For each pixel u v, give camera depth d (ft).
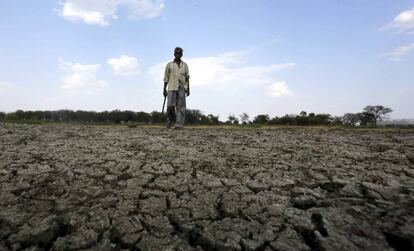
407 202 8.76
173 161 12.80
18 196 9.17
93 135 20.79
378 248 6.66
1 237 7.12
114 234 7.26
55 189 9.70
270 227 7.54
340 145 17.35
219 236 7.16
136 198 9.09
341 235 7.13
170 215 8.12
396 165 12.60
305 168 12.05
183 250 6.72
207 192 9.55
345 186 10.06
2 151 14.38
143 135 21.11
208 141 18.34
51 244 6.97
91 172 11.21
